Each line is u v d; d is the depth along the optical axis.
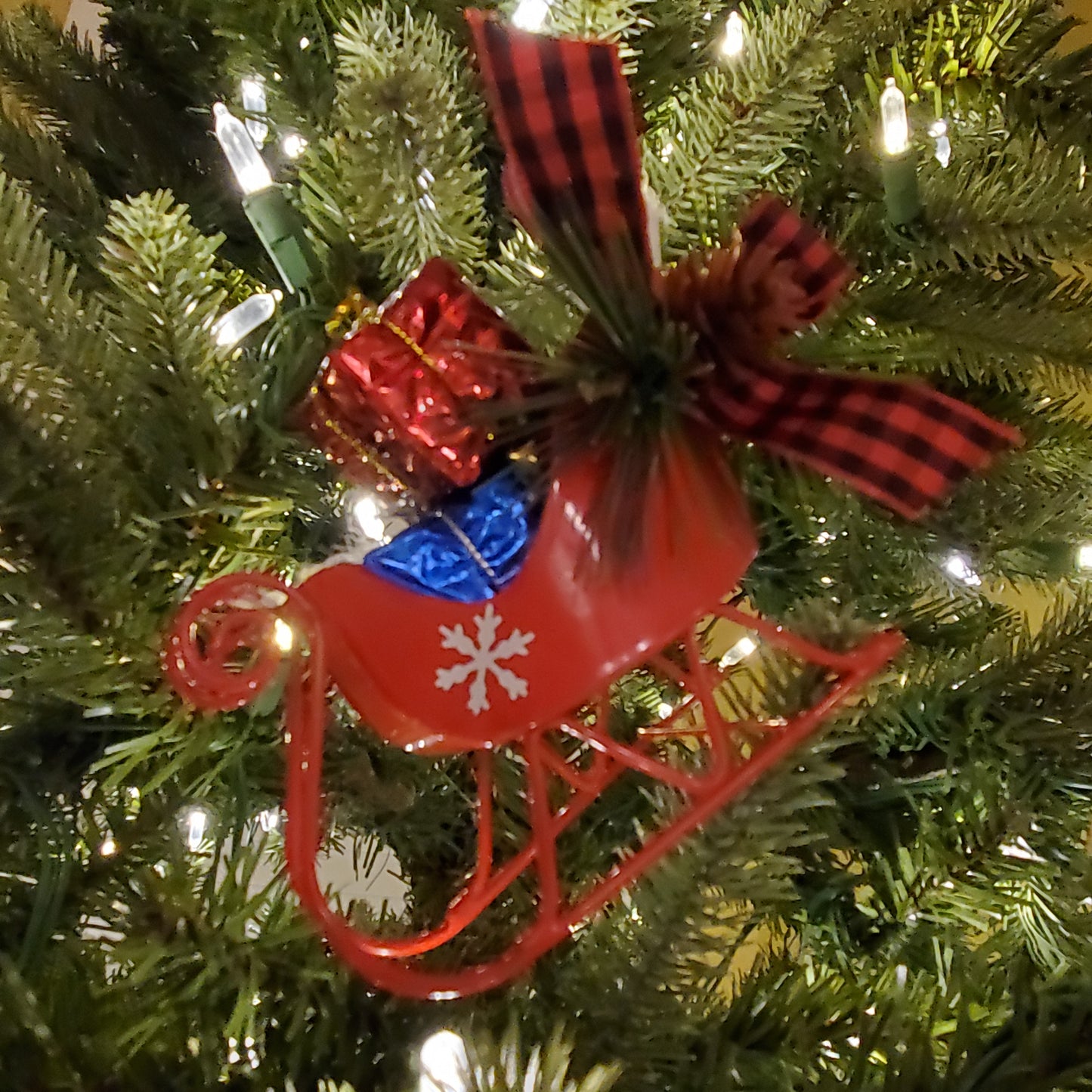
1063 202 0.25
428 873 0.25
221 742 0.21
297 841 0.16
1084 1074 0.19
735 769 0.18
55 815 0.22
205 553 0.22
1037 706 0.25
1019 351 0.26
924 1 0.29
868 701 0.25
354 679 0.17
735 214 0.24
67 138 0.31
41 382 0.21
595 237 0.16
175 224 0.22
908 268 0.27
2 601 0.20
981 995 0.22
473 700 0.17
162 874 0.22
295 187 0.26
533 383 0.18
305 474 0.24
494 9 0.25
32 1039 0.18
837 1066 0.21
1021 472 0.29
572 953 0.22
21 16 0.34
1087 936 0.23
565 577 0.16
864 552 0.27
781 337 0.17
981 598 0.29
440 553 0.17
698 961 0.22
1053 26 0.30
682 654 0.26
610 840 0.24
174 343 0.22
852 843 0.26
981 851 0.24
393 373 0.18
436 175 0.22
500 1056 0.18
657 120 0.28
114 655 0.20
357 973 0.21
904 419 0.17
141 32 0.32
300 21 0.27
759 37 0.25
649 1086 0.20
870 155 0.27
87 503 0.20
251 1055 0.20
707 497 0.17
